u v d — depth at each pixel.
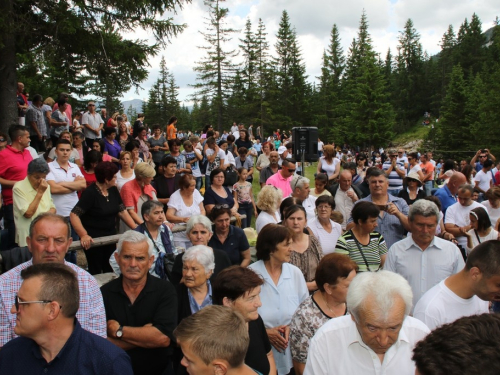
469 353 1.15
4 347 2.05
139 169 5.25
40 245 2.59
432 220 3.29
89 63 12.55
